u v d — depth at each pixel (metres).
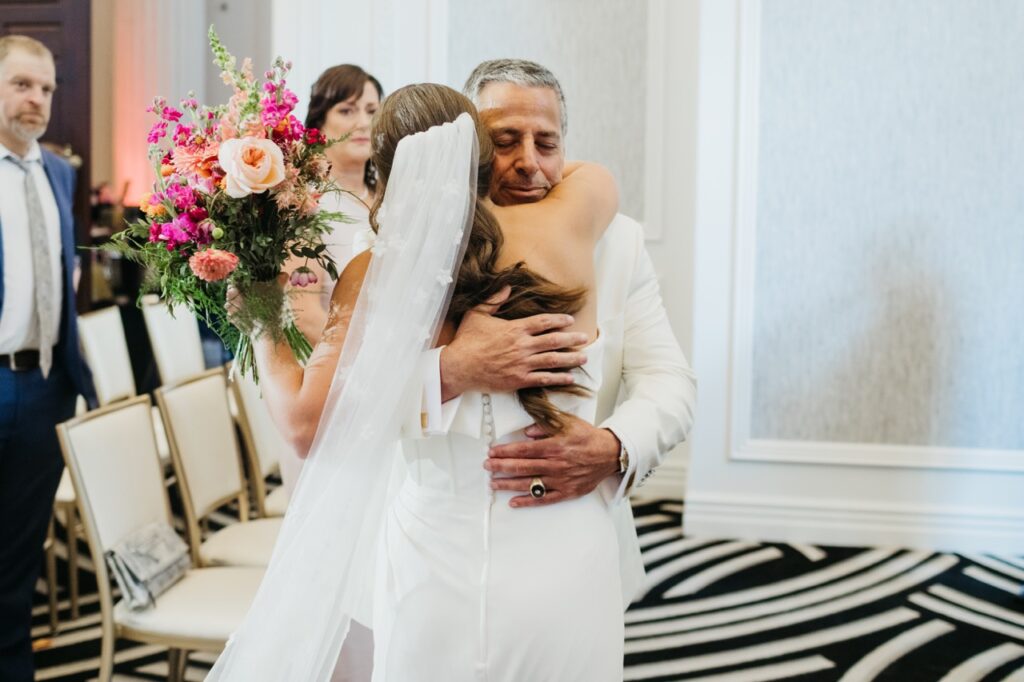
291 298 1.67
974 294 4.66
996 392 4.68
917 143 4.63
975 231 4.64
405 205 1.59
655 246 5.38
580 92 5.30
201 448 3.28
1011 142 4.59
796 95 4.66
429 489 1.66
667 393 1.90
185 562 2.95
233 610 2.74
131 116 8.98
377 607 1.72
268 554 3.17
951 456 4.69
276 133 1.62
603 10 5.24
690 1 5.25
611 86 5.29
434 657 1.59
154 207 1.62
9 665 3.37
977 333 4.67
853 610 3.98
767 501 4.80
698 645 3.65
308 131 1.65
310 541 1.65
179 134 1.63
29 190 3.54
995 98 4.58
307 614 1.67
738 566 4.46
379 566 1.75
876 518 4.75
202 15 9.01
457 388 1.61
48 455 3.56
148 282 1.66
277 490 3.76
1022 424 4.67
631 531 2.12
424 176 1.59
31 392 3.51
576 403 1.71
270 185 1.54
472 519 1.62
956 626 3.83
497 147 1.77
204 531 4.75
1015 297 4.64
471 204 1.61
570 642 1.58
